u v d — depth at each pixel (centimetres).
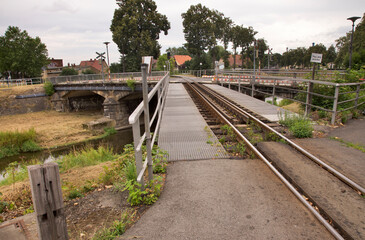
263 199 364
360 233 279
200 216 329
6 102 4747
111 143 2770
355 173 432
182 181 430
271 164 498
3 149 2420
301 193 382
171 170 478
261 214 328
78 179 619
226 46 8794
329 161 488
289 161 484
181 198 376
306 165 464
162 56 8281
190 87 2461
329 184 392
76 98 5366
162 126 822
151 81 3581
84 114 4766
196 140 660
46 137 2925
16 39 7400
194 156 544
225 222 314
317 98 1019
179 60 11362
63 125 3569
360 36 4619
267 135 685
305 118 791
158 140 663
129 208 362
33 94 5081
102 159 1021
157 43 7600
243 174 450
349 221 301
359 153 532
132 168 444
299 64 11012
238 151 587
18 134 2630
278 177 431
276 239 281
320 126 790
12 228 330
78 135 3088
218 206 350
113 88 3797
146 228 308
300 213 328
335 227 303
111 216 346
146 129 392
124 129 3681
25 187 562
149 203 364
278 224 307
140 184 361
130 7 7056
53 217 209
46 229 208
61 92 5075
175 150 584
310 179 408
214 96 1647
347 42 5903
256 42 3562
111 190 434
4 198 507
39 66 7781
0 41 7250
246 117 893
